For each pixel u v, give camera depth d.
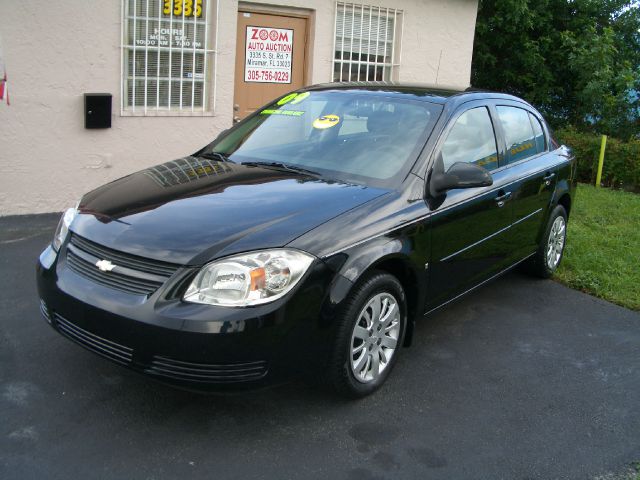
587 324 4.99
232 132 4.85
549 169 5.43
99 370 3.80
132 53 7.09
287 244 3.16
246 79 8.09
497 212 4.61
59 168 6.89
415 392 3.81
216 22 7.49
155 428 3.29
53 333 4.21
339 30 8.56
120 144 7.20
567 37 13.38
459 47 9.65
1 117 6.48
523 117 5.38
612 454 3.33
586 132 13.24
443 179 3.95
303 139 4.43
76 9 6.64
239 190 3.69
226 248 3.09
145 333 3.00
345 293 3.27
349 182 3.89
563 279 5.91
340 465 3.10
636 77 13.18
